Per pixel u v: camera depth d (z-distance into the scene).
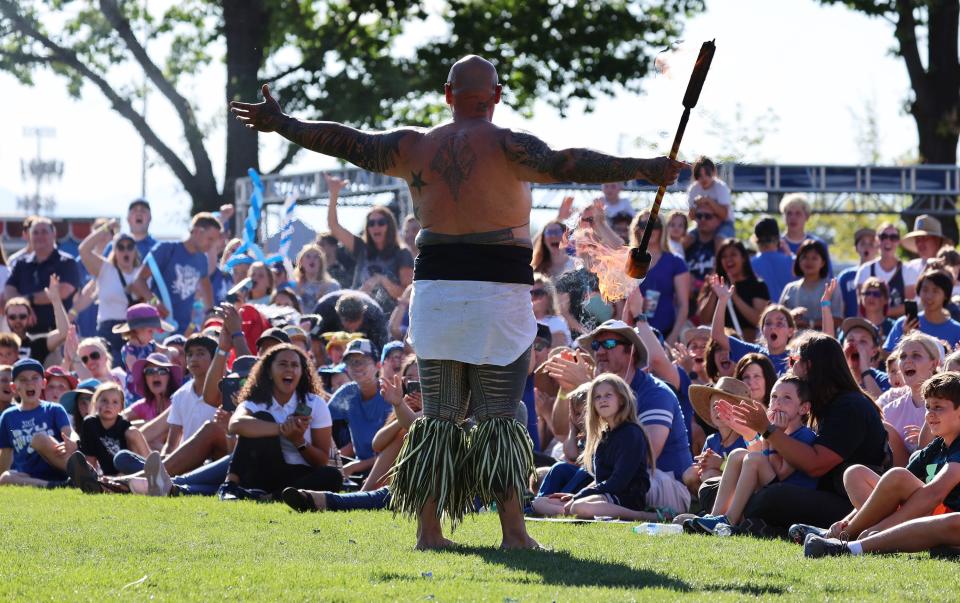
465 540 9.41
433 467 8.62
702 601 6.70
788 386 11.11
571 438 14.02
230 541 9.35
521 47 42.56
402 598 6.71
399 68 42.75
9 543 9.19
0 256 22.06
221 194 42.88
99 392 15.46
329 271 20.45
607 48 42.88
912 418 12.66
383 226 19.16
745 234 49.31
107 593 6.98
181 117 43.75
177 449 14.84
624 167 8.00
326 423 13.91
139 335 18.81
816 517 10.43
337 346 17.11
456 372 8.70
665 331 17.03
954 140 39.72
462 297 8.47
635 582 7.46
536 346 15.43
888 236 17.75
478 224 8.47
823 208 35.03
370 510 12.02
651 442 12.62
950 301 15.87
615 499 11.95
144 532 9.88
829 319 16.22
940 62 39.59
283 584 7.23
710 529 10.56
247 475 13.48
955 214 34.72
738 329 16.42
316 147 8.77
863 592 7.18
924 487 9.47
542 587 7.07
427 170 8.52
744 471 10.78
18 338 18.48
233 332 15.45
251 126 8.85
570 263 16.91
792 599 6.88
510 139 8.35
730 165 31.16
